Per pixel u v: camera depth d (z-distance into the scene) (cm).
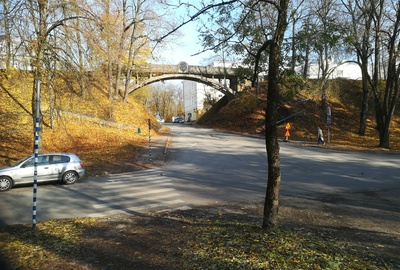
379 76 4519
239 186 1340
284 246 550
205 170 1761
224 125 4594
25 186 1418
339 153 2452
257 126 4144
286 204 1032
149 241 644
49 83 1493
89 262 535
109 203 1074
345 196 1152
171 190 1273
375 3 2598
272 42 634
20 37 1279
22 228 768
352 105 4422
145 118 4128
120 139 2864
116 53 2512
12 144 2244
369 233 733
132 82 4844
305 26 692
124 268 507
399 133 3738
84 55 1481
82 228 762
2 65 1336
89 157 2125
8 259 551
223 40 738
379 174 1603
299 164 1928
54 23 1462
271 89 624
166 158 2233
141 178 1562
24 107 2667
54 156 1462
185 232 702
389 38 2814
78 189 1331
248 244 565
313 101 4328
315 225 793
